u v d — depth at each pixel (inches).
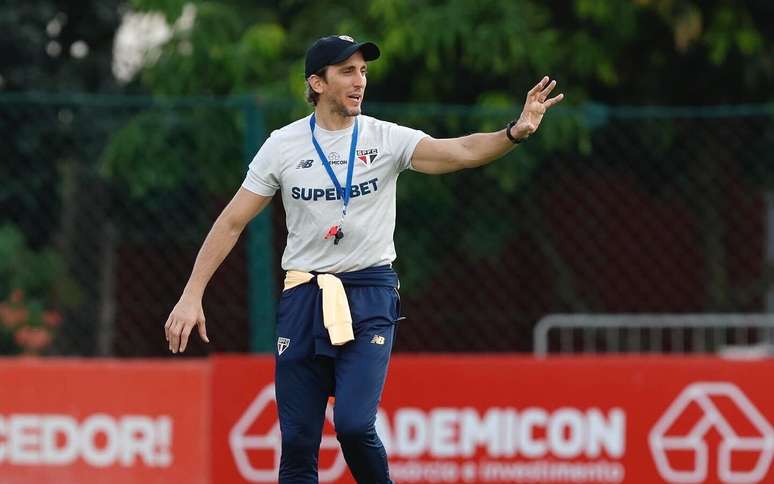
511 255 1242.0
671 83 1453.0
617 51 1422.2
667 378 1011.3
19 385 1018.1
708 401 1011.3
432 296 1229.7
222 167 1230.3
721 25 1371.8
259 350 1064.2
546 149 1213.1
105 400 1018.1
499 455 1008.9
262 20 1470.2
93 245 1283.2
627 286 1267.2
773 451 1007.0
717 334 1262.3
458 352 1235.2
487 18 1342.3
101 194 1285.7
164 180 1241.4
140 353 1253.7
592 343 1258.0
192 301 702.5
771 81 1418.6
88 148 1347.2
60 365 1019.9
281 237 1180.5
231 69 1363.2
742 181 1246.9
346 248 699.4
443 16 1317.7
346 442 692.1
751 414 1010.1
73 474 1015.6
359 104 692.7
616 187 1250.0
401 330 1228.5
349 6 1424.7
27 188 1311.5
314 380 714.2
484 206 1224.8
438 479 1008.9
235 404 1019.3
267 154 704.4
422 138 696.4
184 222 1248.2
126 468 1016.2
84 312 1267.2
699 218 1266.0
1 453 1015.6
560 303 1255.5
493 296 1238.3
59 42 1675.7
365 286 703.1
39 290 1289.4
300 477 724.0
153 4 1423.5
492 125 1171.3
